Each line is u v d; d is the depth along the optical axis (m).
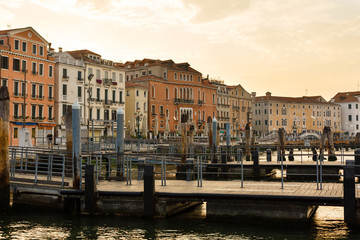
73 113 18.39
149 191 16.66
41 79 57.97
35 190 18.89
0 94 17.47
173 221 16.89
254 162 29.28
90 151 31.52
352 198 14.80
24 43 55.53
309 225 16.42
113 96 70.88
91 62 66.19
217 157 32.22
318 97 132.75
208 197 16.28
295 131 107.31
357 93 141.00
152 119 78.81
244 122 107.50
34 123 55.97
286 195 15.62
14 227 16.50
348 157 47.03
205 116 92.12
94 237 15.29
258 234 15.29
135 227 16.20
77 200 18.06
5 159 17.61
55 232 15.88
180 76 86.12
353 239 14.75
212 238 14.95
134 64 87.12
